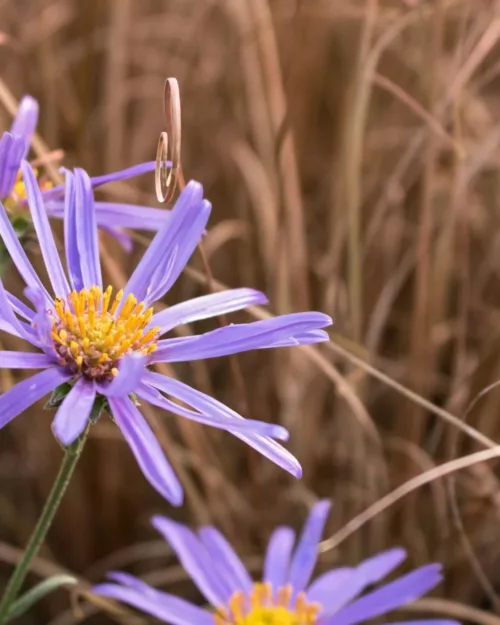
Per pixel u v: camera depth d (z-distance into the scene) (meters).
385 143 0.26
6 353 0.16
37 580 0.25
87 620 0.25
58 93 0.26
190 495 0.23
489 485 0.23
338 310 0.24
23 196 0.19
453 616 0.24
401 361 0.25
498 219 0.26
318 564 0.24
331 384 0.26
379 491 0.24
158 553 0.25
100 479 0.25
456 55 0.22
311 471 0.24
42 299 0.16
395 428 0.25
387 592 0.20
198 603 0.26
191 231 0.18
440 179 0.25
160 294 0.18
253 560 0.23
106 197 0.25
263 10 0.23
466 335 0.26
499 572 0.25
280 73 0.25
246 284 0.26
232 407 0.26
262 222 0.25
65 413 0.16
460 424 0.19
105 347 0.17
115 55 0.26
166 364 0.22
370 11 0.22
